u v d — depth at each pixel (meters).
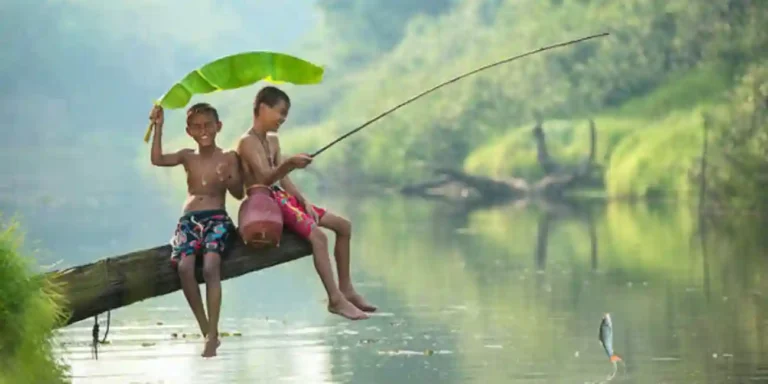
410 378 27.73
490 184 108.19
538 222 76.56
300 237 22.78
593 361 29.42
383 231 70.38
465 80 140.88
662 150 101.88
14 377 20.08
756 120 90.88
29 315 20.58
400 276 47.00
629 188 100.38
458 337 32.81
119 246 59.66
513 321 35.25
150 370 28.36
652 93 124.94
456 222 77.94
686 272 46.38
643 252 54.81
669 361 29.20
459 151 134.12
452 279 45.75
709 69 121.62
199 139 22.39
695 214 81.75
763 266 47.84
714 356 29.67
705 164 87.38
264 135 22.67
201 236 22.31
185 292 22.17
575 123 125.69
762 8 122.12
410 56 175.25
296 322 35.62
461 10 186.12
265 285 45.88
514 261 51.97
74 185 129.00
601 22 134.00
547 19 142.50
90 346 31.33
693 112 114.88
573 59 133.38
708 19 124.75
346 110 171.62
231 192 22.72
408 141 137.38
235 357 30.12
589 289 41.94
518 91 134.38
